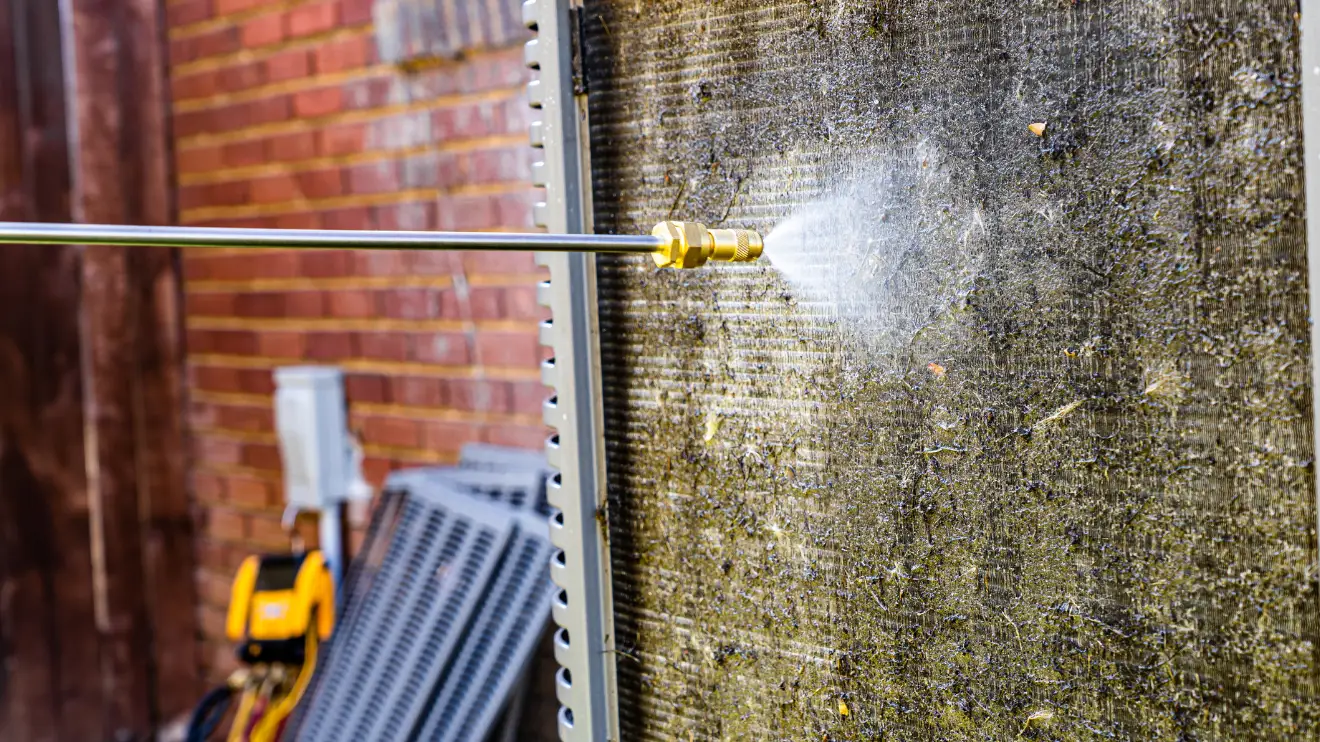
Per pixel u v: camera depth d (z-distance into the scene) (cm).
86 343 318
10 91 306
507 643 182
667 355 110
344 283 276
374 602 213
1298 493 80
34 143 310
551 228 113
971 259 92
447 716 183
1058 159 88
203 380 318
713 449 107
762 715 107
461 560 197
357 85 266
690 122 107
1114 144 85
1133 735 88
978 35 91
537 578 185
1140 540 86
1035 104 88
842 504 100
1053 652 91
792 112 101
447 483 219
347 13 264
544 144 112
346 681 206
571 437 112
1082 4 86
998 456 92
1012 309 91
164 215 317
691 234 89
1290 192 79
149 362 321
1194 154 82
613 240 87
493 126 241
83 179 312
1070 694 90
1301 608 80
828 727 103
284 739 221
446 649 186
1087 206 87
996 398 92
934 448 95
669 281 109
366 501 275
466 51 242
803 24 99
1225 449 83
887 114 96
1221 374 82
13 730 315
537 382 239
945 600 96
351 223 272
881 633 99
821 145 99
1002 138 90
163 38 313
